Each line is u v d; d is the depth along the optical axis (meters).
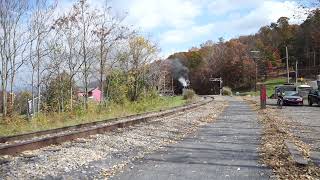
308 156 12.50
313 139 16.92
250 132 19.67
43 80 36.28
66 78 38.16
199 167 10.95
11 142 15.80
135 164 11.40
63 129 20.23
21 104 33.38
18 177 9.29
